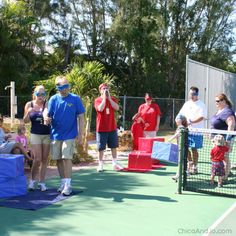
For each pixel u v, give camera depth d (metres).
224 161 9.08
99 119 10.32
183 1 34.75
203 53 36.44
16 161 7.59
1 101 22.17
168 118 28.02
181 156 8.14
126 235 5.71
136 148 12.98
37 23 29.02
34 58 28.78
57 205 7.14
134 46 32.03
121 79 34.44
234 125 9.16
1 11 26.16
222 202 7.52
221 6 35.19
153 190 8.38
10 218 6.39
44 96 8.11
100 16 33.38
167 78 36.00
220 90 21.03
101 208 7.01
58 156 7.92
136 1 31.27
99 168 10.39
